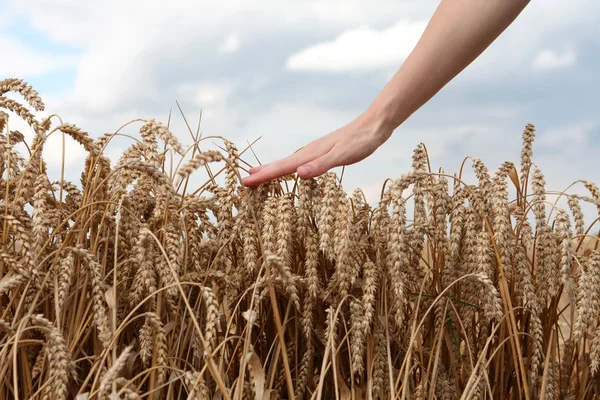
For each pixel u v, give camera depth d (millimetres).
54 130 848
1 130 921
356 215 957
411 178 889
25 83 877
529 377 969
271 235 876
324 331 932
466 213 957
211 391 898
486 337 981
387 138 973
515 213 1002
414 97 967
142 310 896
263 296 893
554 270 922
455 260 961
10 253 843
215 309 763
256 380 810
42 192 814
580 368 1021
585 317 858
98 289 791
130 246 896
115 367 678
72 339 838
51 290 860
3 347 773
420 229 944
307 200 913
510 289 980
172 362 837
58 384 728
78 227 860
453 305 938
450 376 974
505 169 977
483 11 951
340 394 892
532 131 1013
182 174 659
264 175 917
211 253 935
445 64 959
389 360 835
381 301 920
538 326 923
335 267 942
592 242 1004
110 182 905
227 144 906
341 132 963
